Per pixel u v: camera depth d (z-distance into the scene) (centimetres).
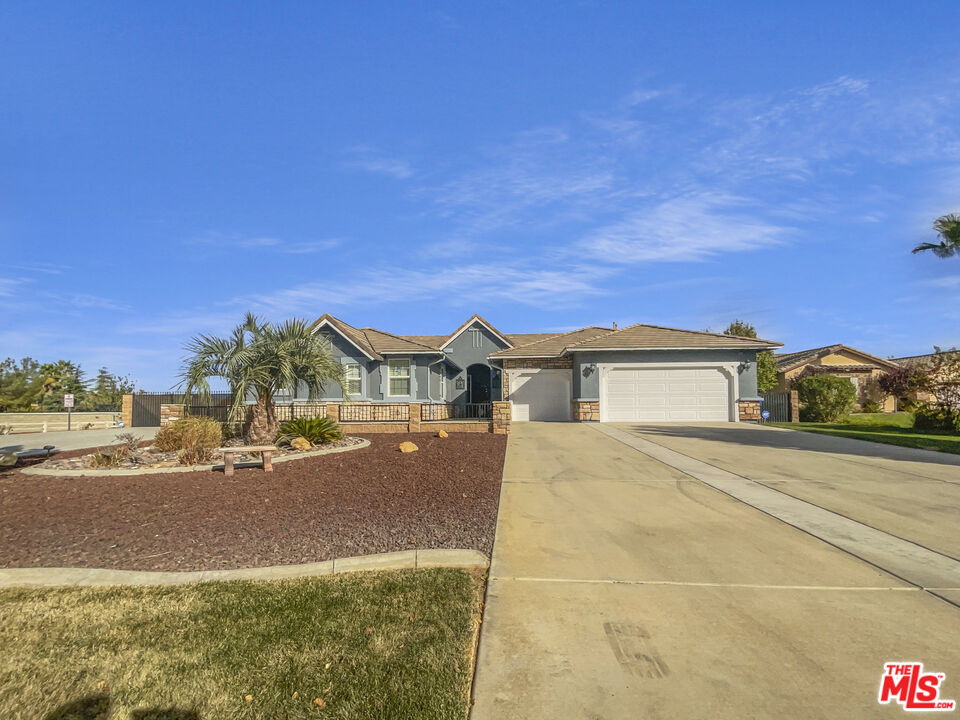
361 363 2323
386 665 370
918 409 1923
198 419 1337
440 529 665
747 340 2227
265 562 552
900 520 708
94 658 385
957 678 350
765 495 848
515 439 1554
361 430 1820
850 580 510
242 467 1069
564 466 1112
